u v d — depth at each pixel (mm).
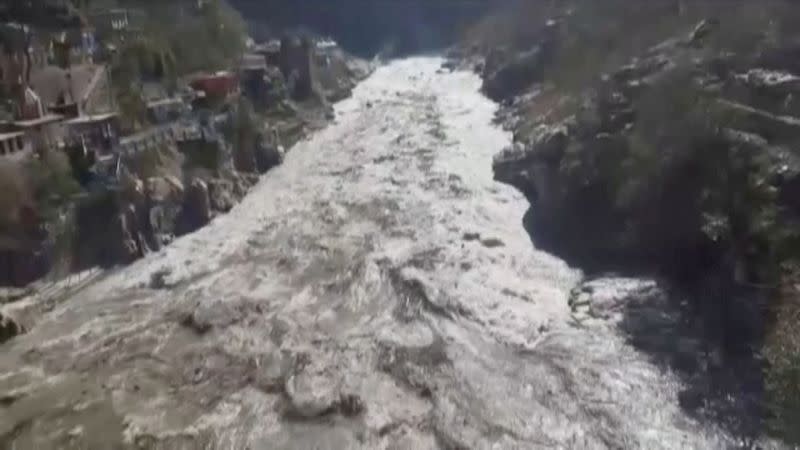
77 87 48344
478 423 26438
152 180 44938
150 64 62969
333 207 49031
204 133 52969
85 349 32312
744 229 32250
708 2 56781
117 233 41250
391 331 32750
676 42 51812
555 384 28594
